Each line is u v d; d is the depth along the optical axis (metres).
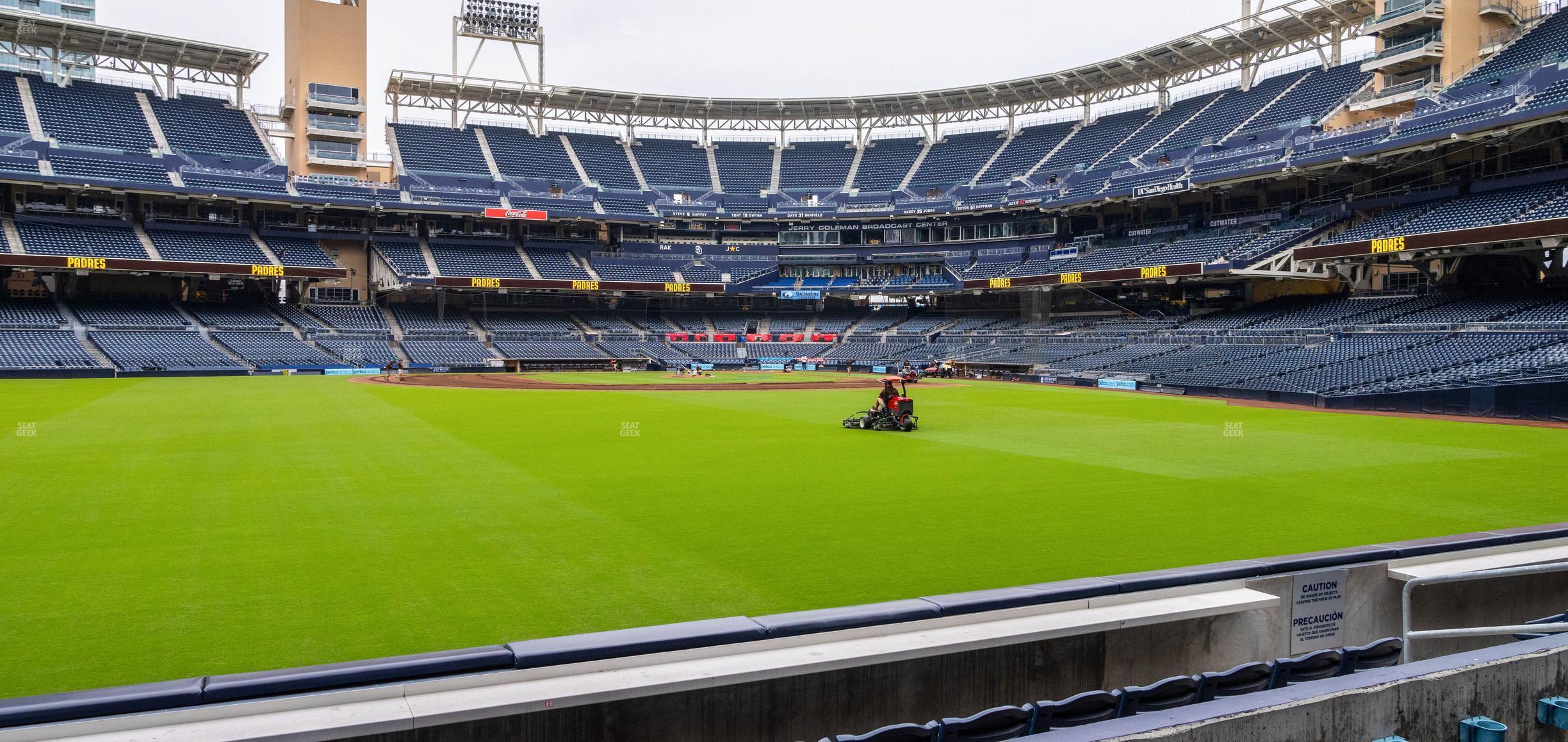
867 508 17.30
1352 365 49.00
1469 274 57.22
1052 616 9.28
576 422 33.75
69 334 67.00
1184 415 39.34
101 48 77.69
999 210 85.88
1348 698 6.02
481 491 18.91
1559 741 6.95
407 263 81.88
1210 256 65.88
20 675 8.64
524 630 10.03
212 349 70.31
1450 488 19.80
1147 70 83.06
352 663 7.20
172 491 18.53
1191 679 7.35
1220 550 13.91
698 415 37.50
